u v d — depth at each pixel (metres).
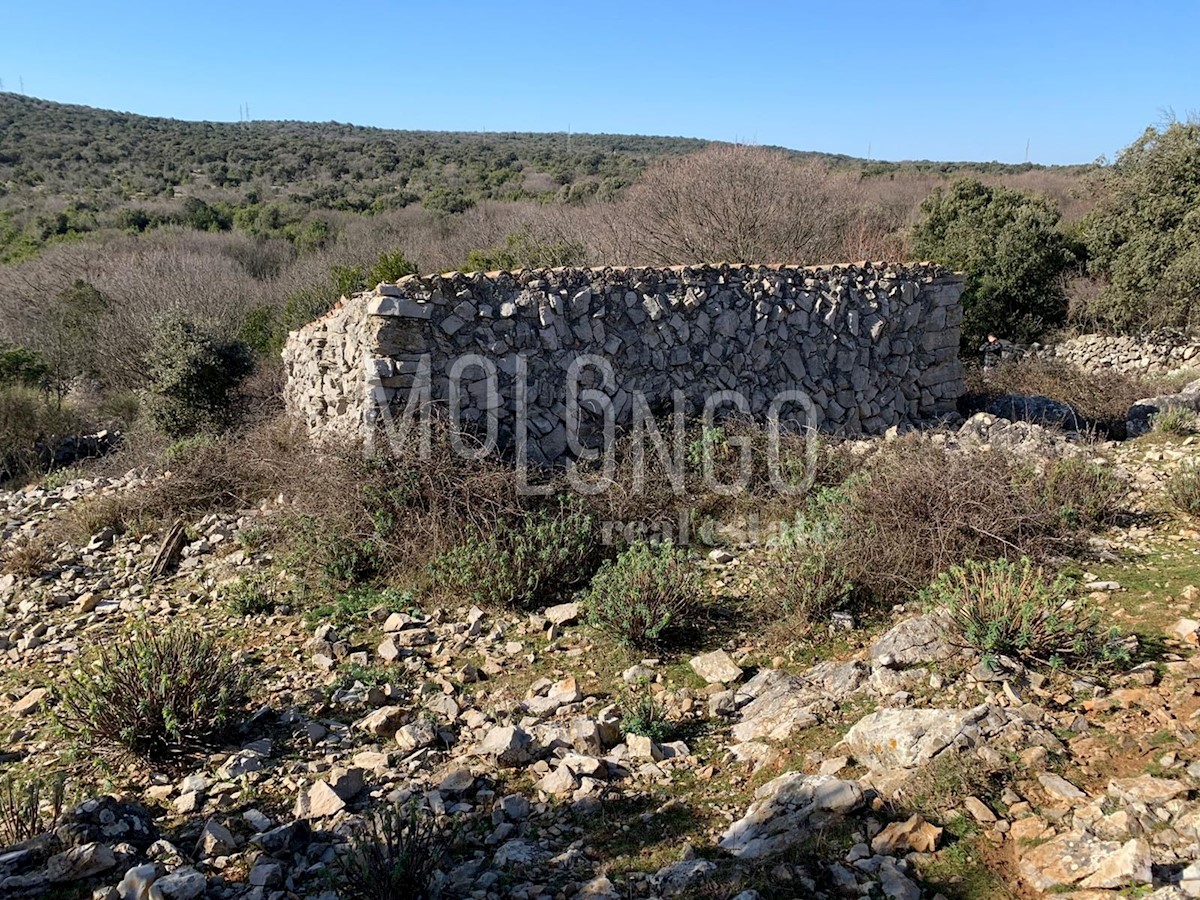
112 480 10.61
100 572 7.41
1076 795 3.14
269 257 29.70
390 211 36.31
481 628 5.81
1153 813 2.93
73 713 4.57
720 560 6.86
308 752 4.22
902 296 10.48
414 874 2.97
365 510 6.92
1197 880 2.53
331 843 3.36
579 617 5.86
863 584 5.66
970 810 3.13
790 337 9.63
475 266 19.36
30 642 5.91
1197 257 15.88
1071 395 13.03
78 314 19.17
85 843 3.25
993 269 18.75
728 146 21.27
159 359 14.26
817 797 3.24
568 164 52.53
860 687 4.34
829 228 19.67
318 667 5.21
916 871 2.86
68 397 17.84
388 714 4.42
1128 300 17.08
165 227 32.28
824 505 6.91
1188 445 8.76
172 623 6.09
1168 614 4.81
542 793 3.71
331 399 8.90
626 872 3.08
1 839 3.37
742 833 3.20
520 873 3.12
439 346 7.71
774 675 4.70
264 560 7.24
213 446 9.50
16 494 10.39
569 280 8.38
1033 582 4.69
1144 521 6.61
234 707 4.49
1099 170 21.33
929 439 8.45
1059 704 3.86
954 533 5.95
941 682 4.13
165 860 3.23
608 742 4.23
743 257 18.61
